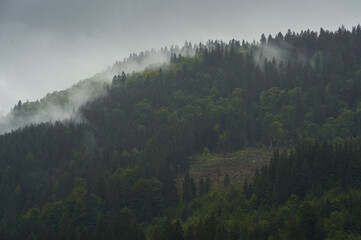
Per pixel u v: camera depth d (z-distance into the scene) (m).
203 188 158.00
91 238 135.88
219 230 119.75
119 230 135.50
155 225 144.62
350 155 143.62
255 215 132.50
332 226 116.38
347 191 133.62
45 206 162.38
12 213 169.25
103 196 165.88
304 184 140.38
